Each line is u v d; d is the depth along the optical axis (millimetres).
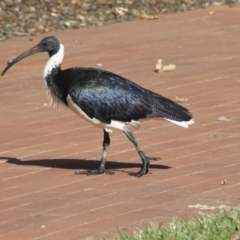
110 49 21938
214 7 26906
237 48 21797
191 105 16844
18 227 10633
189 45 22234
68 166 13461
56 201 11664
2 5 25578
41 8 25672
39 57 21469
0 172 13227
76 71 13117
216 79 18828
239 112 16281
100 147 14508
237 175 12539
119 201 11531
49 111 16953
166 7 26734
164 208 11117
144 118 12891
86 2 26562
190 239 9703
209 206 11062
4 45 22531
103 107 12789
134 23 25016
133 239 9734
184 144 14336
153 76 19266
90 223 10648
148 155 13781
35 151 14383
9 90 18547
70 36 23484
